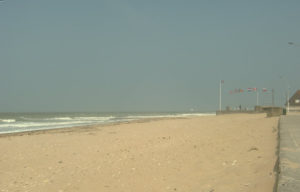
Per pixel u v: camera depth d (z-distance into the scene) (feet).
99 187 28.32
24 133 97.45
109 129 110.42
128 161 40.16
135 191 26.18
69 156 47.70
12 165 40.81
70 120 233.76
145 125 130.62
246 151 37.32
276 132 55.62
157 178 29.73
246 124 95.66
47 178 32.94
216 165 31.83
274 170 23.52
